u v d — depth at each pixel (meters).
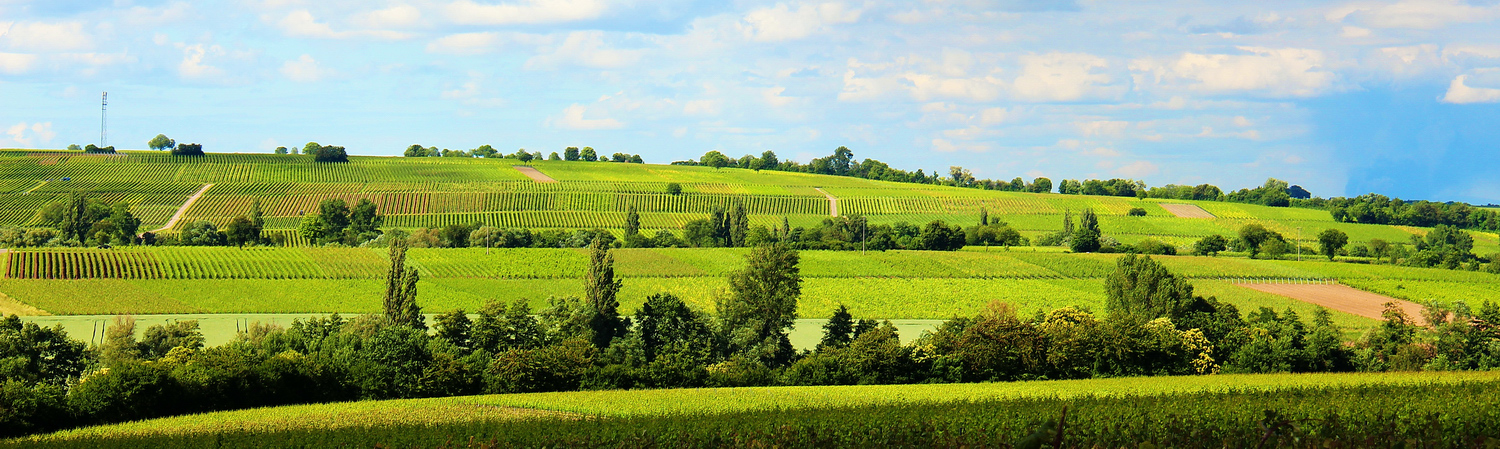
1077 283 125.50
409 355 65.81
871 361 67.50
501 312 77.62
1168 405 34.06
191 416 51.97
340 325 82.19
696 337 80.19
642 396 58.81
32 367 69.56
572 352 66.75
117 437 43.34
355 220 185.12
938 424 27.70
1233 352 72.94
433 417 50.31
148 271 120.25
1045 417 31.33
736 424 35.09
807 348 87.19
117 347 75.88
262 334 84.56
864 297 114.75
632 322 88.69
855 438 24.95
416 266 127.38
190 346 76.56
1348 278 125.94
